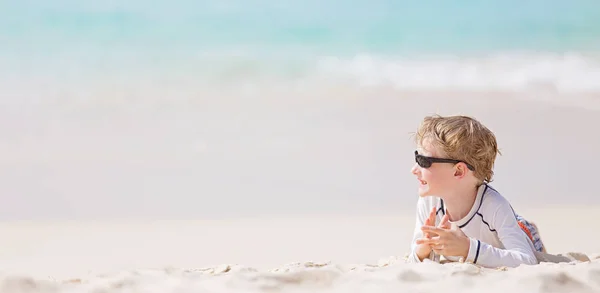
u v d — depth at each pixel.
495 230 4.75
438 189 4.72
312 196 10.48
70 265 7.24
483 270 4.14
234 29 24.30
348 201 10.23
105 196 10.44
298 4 25.50
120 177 11.38
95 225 9.06
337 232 8.65
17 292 3.73
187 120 15.40
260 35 24.25
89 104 16.44
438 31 25.31
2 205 9.86
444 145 4.65
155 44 22.66
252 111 16.23
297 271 4.07
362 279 3.98
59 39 22.28
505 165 11.93
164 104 16.77
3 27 22.36
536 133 14.05
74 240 8.34
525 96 17.50
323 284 3.94
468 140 4.64
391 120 15.45
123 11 23.83
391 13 26.39
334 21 25.30
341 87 18.81
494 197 4.77
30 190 10.58
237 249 7.93
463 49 23.47
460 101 17.11
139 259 7.55
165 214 9.60
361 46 23.91
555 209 9.72
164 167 11.99
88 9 23.50
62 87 17.81
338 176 11.53
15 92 17.12
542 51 22.77
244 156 12.70
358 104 16.89
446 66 21.36
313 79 19.78
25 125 14.39
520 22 25.95
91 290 3.79
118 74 19.52
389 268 4.21
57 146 13.02
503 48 23.42
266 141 13.72
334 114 15.94
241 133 14.33
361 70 20.92
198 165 12.15
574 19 25.94
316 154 12.86
